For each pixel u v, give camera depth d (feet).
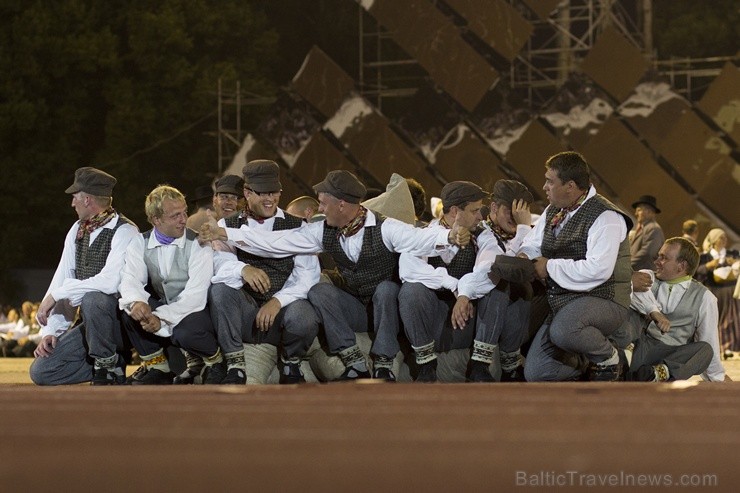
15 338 153.99
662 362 59.00
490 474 21.38
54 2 227.81
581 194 54.95
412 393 42.80
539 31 221.66
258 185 57.26
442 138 181.47
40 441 26.11
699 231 173.37
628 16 198.29
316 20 256.11
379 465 22.21
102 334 56.85
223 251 57.41
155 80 234.38
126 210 228.63
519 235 57.06
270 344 58.13
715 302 59.26
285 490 19.83
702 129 173.37
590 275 53.42
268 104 234.58
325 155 185.88
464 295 55.31
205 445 25.17
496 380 58.49
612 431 27.84
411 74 242.58
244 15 243.19
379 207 60.23
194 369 59.21
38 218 230.68
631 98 175.11
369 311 57.98
